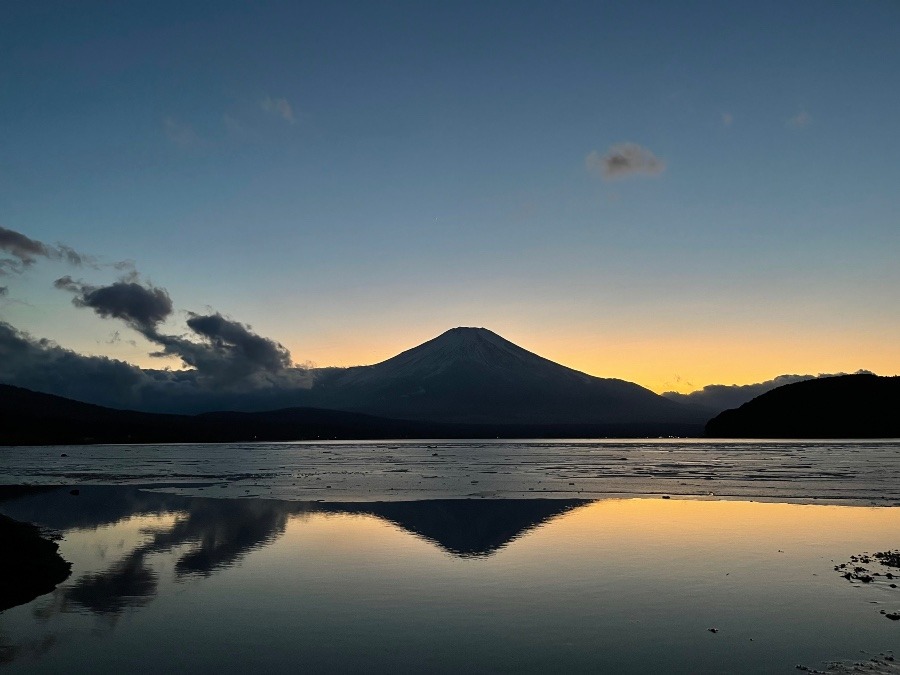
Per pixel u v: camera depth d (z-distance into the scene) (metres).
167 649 16.95
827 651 16.31
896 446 133.50
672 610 19.67
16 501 47.47
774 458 95.06
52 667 15.90
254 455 125.75
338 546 29.33
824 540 29.81
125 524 36.09
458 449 158.00
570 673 15.29
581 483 58.25
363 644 17.19
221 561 26.52
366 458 111.25
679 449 141.12
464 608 20.05
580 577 23.56
